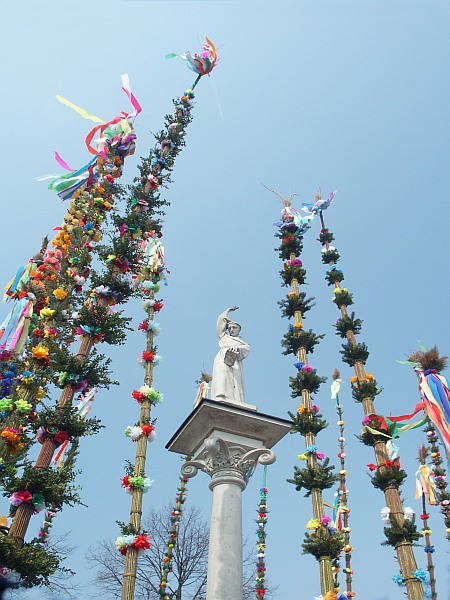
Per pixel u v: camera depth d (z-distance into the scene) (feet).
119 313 33.32
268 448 25.32
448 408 44.34
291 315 58.65
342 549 42.22
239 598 20.83
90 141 43.93
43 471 26.48
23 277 38.93
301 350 53.98
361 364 55.36
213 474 24.47
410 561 40.75
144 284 43.78
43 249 40.37
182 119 48.70
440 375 46.96
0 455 27.22
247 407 25.88
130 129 44.55
